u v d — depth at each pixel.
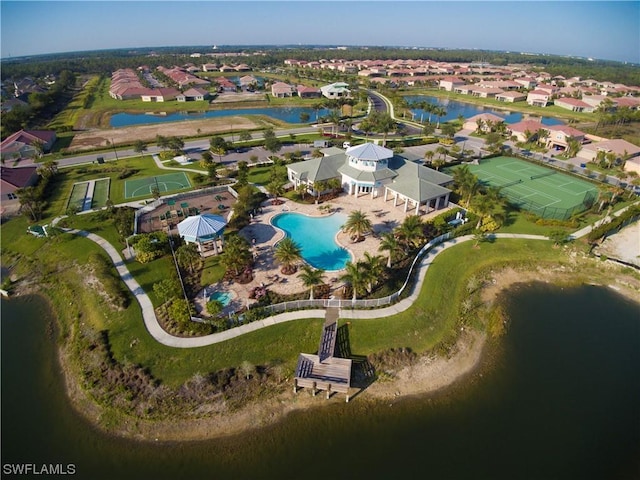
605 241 64.19
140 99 186.38
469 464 31.92
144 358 39.47
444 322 46.19
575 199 78.94
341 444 33.44
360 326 43.88
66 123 141.00
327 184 72.81
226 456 32.31
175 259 53.81
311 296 45.81
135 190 79.50
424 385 38.78
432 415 36.06
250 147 108.38
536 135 120.31
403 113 158.75
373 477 30.88
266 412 35.59
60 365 40.66
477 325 46.69
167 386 37.00
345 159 79.56
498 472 31.28
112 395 36.59
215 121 145.88
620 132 129.62
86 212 69.44
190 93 185.50
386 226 63.91
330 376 37.72
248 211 67.25
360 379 38.78
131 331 42.66
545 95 183.12
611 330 47.22
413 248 57.38
